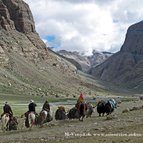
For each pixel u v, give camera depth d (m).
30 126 38.31
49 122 40.94
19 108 85.81
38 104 108.94
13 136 31.25
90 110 47.69
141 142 22.00
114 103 57.16
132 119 37.78
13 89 185.00
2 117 37.53
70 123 39.88
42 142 25.84
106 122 37.12
